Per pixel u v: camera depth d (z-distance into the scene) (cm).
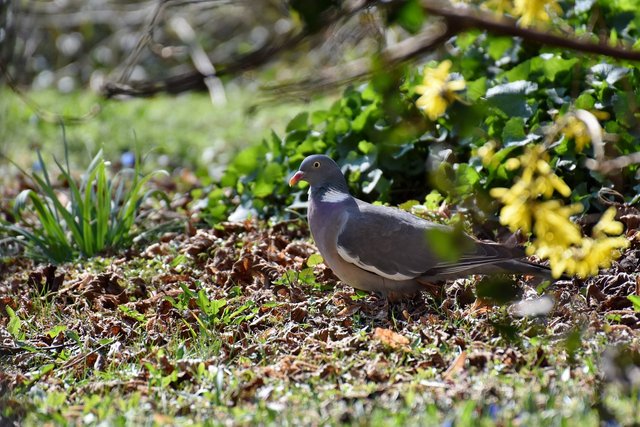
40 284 1195
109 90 542
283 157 1398
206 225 1402
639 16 1267
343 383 853
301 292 1084
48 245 1318
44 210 1303
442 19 537
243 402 824
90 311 1088
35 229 1323
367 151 1301
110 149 2011
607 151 1163
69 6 2711
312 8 507
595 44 559
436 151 1226
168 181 1744
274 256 1180
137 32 2698
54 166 1884
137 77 2583
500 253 983
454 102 682
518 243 1130
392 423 738
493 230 1180
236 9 2669
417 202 1212
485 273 1000
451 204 1207
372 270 1018
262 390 834
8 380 912
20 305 1134
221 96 2417
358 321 1006
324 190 1076
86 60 2845
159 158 1936
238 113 2345
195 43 2452
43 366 948
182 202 1513
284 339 965
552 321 956
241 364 916
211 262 1218
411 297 1059
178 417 799
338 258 1043
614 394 768
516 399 781
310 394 820
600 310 983
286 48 516
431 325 963
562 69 1244
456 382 827
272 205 1380
